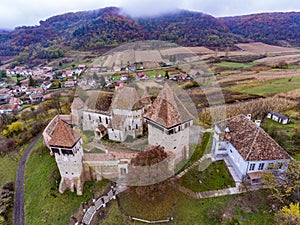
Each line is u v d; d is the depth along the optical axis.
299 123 50.72
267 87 63.75
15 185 43.47
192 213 29.48
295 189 29.27
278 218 26.39
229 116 48.41
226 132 35.94
